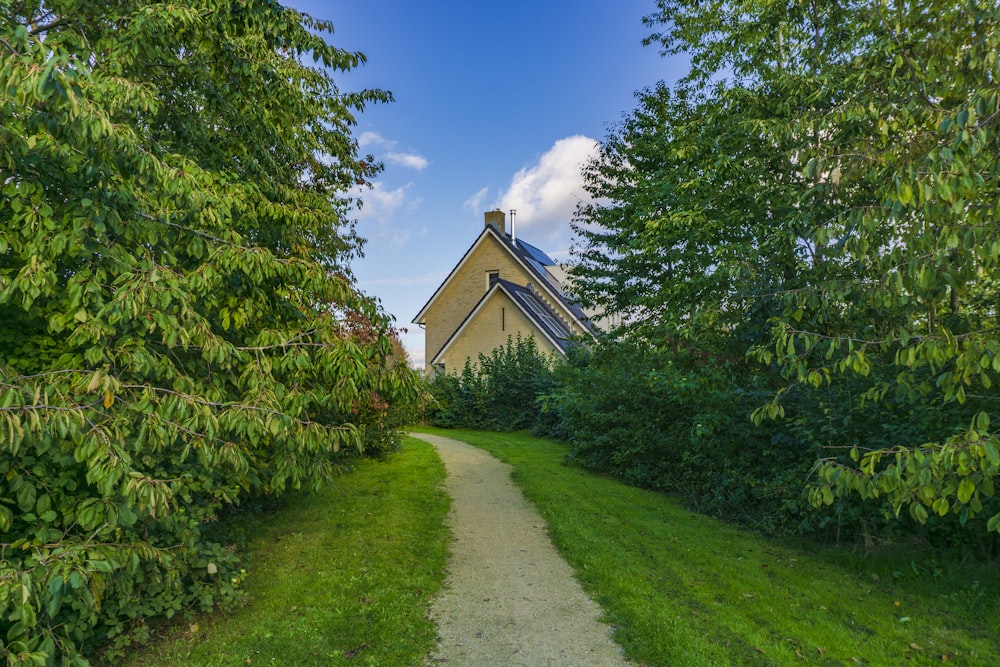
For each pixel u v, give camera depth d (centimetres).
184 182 370
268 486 563
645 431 945
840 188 488
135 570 349
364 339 696
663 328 856
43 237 318
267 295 500
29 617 236
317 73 808
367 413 1062
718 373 768
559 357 2005
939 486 315
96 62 422
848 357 388
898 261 379
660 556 589
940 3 429
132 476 292
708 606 464
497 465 1139
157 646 389
